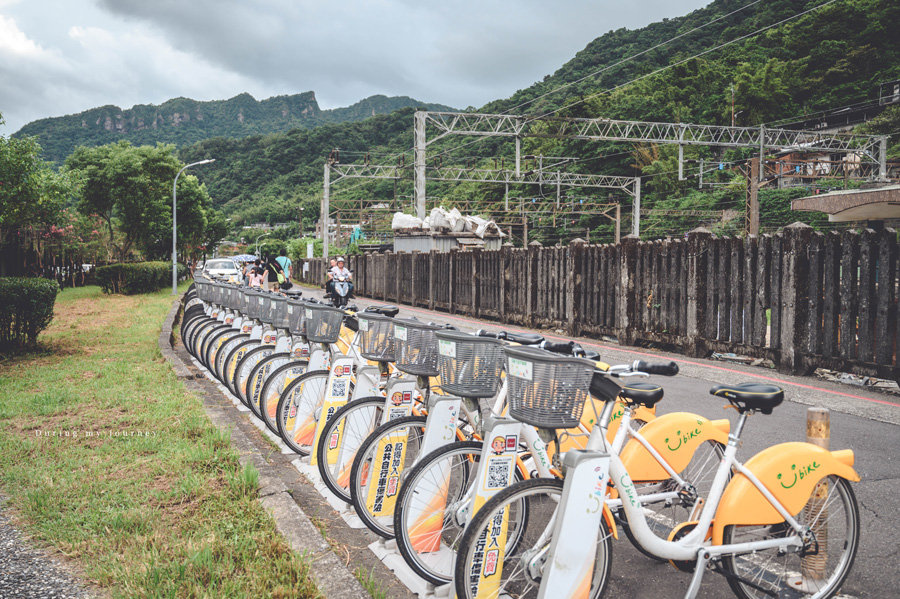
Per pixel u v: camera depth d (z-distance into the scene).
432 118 28.52
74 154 32.12
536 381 2.43
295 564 3.07
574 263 12.67
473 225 27.02
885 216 10.66
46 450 4.93
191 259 59.22
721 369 8.64
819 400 6.86
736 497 2.80
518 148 29.38
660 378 8.49
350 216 48.56
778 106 58.88
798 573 3.01
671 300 10.27
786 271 8.18
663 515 3.60
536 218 57.12
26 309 10.00
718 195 52.25
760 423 6.08
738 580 2.83
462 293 18.59
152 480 4.29
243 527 3.52
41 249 26.12
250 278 13.34
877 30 59.69
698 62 68.69
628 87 66.50
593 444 2.62
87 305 20.14
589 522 2.46
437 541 3.20
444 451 3.17
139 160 32.38
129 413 6.12
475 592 2.64
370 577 3.15
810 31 65.56
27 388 7.39
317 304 4.97
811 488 2.90
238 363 6.47
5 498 4.04
